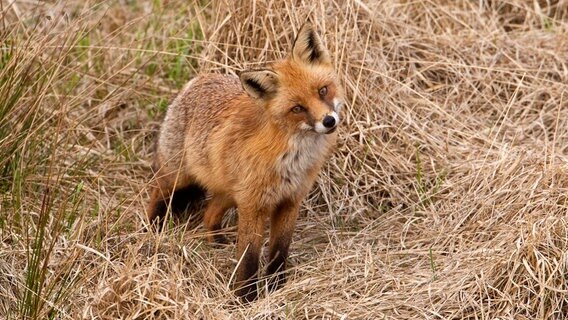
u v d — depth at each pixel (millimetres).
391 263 10672
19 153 11719
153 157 12266
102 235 10961
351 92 12523
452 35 14344
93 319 9289
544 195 10820
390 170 12305
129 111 13812
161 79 14023
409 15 14617
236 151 10297
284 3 12656
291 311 9672
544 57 14039
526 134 12766
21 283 9969
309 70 9820
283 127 9906
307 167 10281
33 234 10695
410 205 11914
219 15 13055
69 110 12414
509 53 14180
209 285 10453
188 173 11320
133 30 15062
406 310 9703
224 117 10609
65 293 9594
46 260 9344
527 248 9797
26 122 11773
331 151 11812
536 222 10336
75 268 10227
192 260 10625
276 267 10719
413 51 13922
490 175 11664
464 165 12125
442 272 10211
